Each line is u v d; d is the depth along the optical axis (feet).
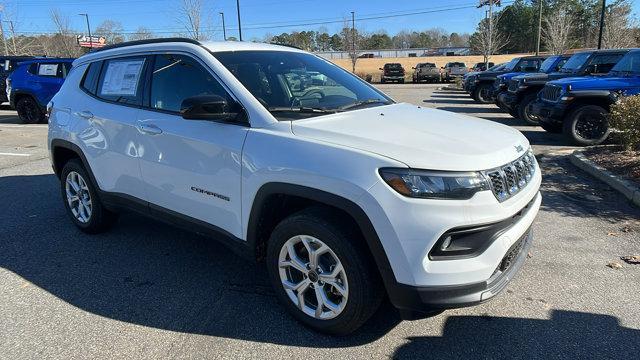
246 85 11.16
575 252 14.08
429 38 359.25
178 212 12.26
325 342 9.89
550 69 48.55
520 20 246.88
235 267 13.38
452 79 130.62
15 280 12.78
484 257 8.73
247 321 10.68
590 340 9.86
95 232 15.83
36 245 15.10
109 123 13.65
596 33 159.84
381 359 9.32
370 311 9.40
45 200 19.94
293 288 10.34
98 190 14.58
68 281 12.69
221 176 10.87
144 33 161.38
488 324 10.46
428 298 8.54
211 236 11.70
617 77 30.99
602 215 17.29
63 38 158.61
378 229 8.58
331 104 11.90
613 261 13.46
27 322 10.78
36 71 45.19
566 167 24.59
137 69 13.39
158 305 11.42
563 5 176.14
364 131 9.84
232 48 12.48
